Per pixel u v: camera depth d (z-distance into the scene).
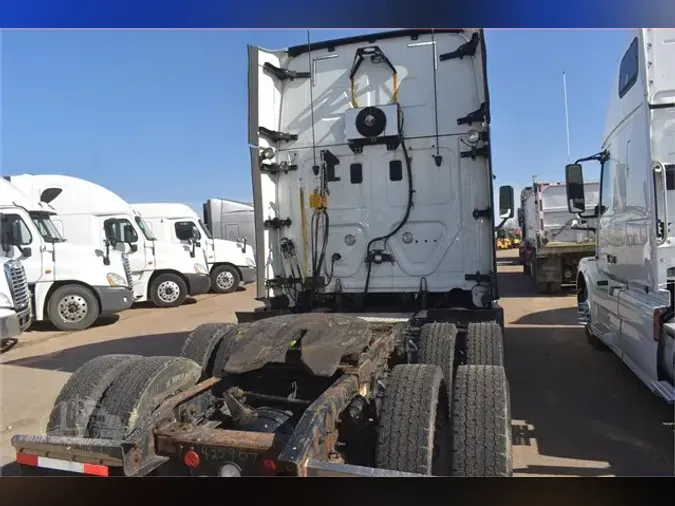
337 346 3.31
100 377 3.35
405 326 4.66
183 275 14.27
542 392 5.41
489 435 2.71
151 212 15.28
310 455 2.36
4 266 8.10
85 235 11.41
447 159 5.29
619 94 5.38
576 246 12.59
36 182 11.55
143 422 2.82
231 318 11.69
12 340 9.23
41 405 5.56
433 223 5.35
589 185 8.21
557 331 8.44
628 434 4.30
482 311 4.82
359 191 5.52
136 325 11.12
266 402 3.42
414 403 2.77
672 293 4.05
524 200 17.39
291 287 5.70
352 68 5.48
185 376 3.49
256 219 5.36
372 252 5.50
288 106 5.70
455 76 5.24
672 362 3.94
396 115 5.27
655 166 4.27
